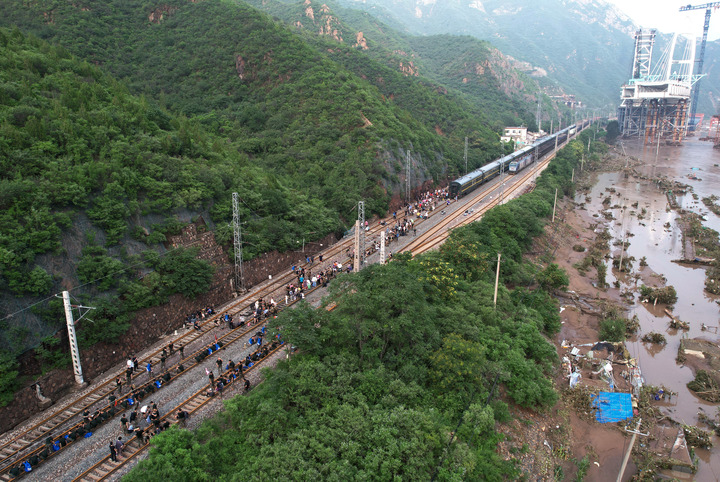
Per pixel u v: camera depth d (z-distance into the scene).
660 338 51.53
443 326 37.81
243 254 50.88
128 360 35.09
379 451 26.20
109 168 43.88
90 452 27.56
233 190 55.62
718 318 57.81
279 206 60.12
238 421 28.42
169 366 36.50
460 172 109.50
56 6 101.25
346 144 84.00
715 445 36.59
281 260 56.94
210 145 64.75
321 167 79.50
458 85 197.88
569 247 81.56
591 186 130.00
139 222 43.50
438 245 63.12
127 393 33.25
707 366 47.16
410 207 83.25
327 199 72.75
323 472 24.56
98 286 37.41
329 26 166.88
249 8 118.19
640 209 106.62
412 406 30.59
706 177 139.88
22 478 25.70
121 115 54.56
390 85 129.75
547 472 32.50
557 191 101.50
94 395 33.06
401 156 89.25
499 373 35.56
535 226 73.56
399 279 37.84
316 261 59.47
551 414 38.47
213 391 32.47
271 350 38.31
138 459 27.06
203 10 113.69
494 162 114.69
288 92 97.00
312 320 34.34
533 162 135.88
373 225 74.44
